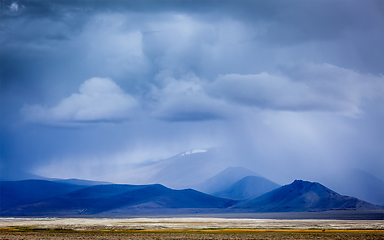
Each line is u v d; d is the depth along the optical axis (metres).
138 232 135.75
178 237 113.44
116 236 117.50
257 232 135.00
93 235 120.88
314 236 117.81
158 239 106.94
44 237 113.88
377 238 111.69
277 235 121.25
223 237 113.75
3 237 113.56
